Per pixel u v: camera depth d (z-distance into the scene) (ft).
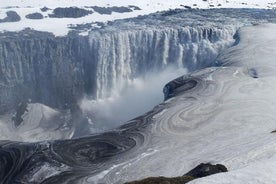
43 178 205.57
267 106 266.77
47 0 650.43
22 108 431.43
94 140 241.14
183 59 474.49
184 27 484.74
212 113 261.65
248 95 286.87
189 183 106.01
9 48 444.14
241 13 599.57
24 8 595.88
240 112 259.19
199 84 315.37
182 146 218.59
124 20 552.82
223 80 318.04
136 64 481.87
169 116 262.67
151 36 476.54
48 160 222.07
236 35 456.86
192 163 187.32
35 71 456.04
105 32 475.31
